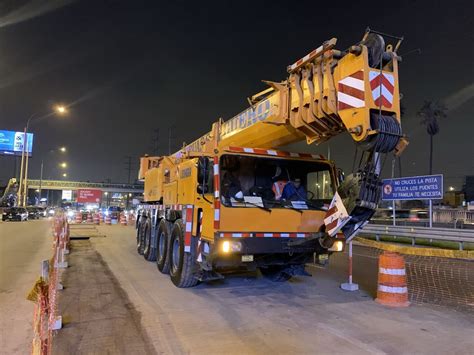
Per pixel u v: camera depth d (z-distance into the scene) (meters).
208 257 6.67
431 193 18.33
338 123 5.74
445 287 8.48
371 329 5.37
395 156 5.38
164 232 9.53
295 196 7.55
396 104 5.28
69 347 4.60
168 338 4.94
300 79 6.33
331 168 7.89
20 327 5.34
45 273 4.17
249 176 7.32
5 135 65.88
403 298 6.73
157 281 8.49
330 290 7.84
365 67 5.13
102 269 9.98
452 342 4.89
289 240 6.83
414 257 14.34
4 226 27.73
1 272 9.30
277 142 7.26
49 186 103.81
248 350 4.57
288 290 7.80
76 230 24.27
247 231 6.58
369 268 11.05
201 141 10.09
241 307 6.44
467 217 28.94
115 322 5.54
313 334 5.14
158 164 12.50
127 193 118.56
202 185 7.04
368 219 5.97
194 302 6.72
